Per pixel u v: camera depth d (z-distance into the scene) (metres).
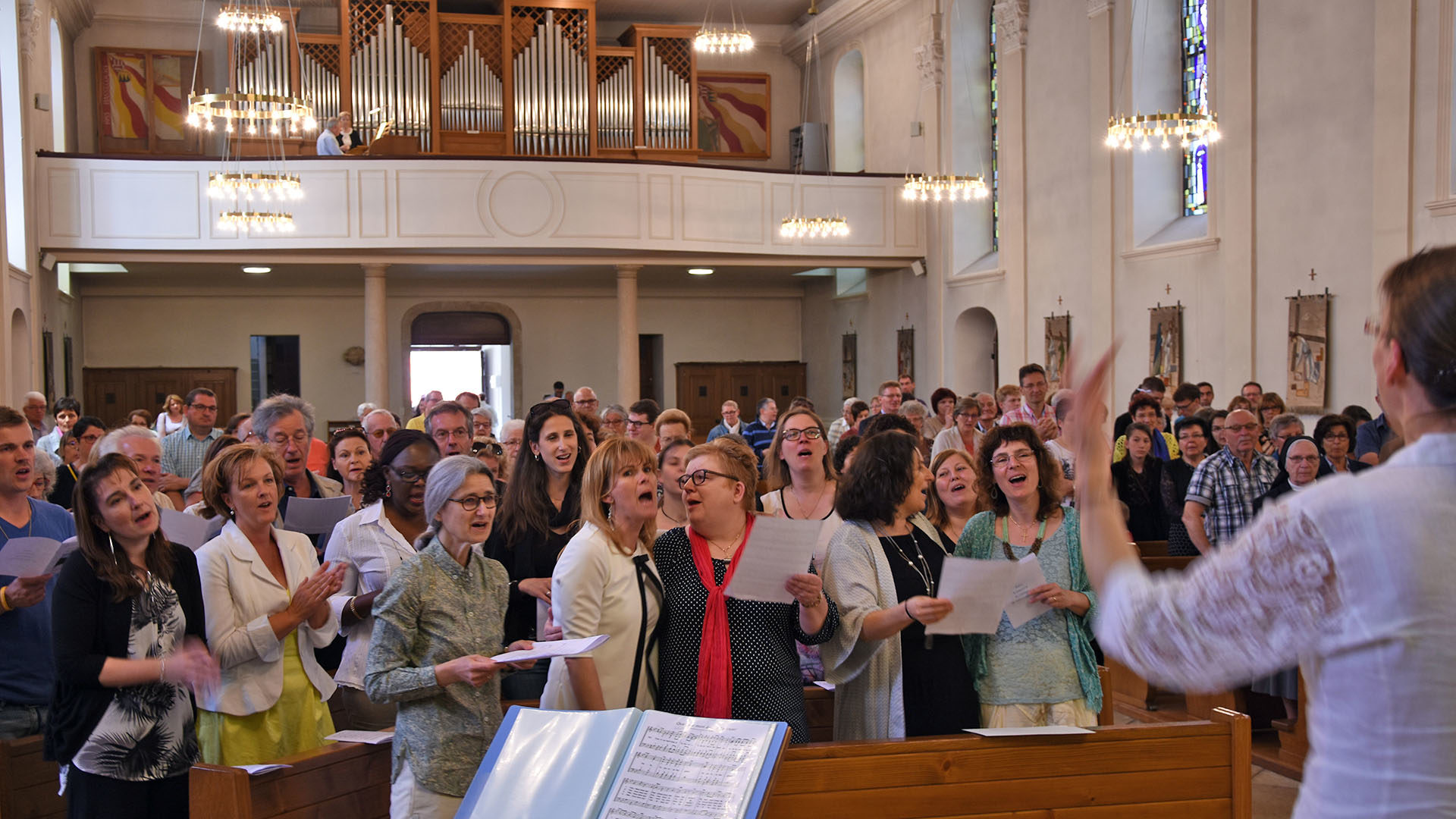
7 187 14.46
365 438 5.76
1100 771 3.20
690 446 4.94
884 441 3.77
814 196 17.75
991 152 17.36
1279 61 11.73
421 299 20.80
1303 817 1.39
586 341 21.66
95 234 15.51
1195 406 9.97
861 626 3.51
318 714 3.88
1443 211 10.04
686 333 22.08
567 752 2.53
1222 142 12.48
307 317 20.34
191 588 3.64
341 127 16.91
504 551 4.43
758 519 3.17
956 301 17.52
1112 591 1.48
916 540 3.82
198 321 19.83
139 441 4.94
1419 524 1.29
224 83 19.12
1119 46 13.97
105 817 3.37
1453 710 1.28
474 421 8.20
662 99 19.22
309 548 4.09
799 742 3.34
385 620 3.23
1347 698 1.34
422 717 3.20
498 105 18.58
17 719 4.09
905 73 18.23
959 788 3.10
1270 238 11.87
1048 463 3.88
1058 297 15.25
